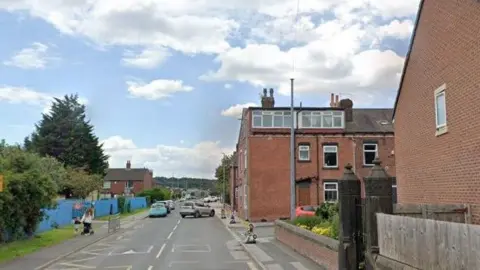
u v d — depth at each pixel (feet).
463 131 47.47
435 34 54.44
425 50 57.52
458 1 48.39
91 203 156.56
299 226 70.23
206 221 162.61
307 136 147.02
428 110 56.59
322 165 146.30
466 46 46.70
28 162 85.76
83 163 234.99
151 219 176.96
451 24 50.11
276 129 147.43
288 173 146.10
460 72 48.08
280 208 144.66
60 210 129.90
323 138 147.23
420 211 44.91
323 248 52.75
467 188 46.62
